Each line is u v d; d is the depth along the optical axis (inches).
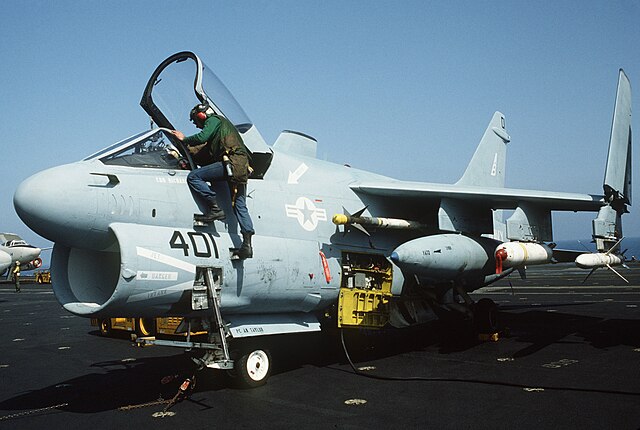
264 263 268.7
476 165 491.5
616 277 1223.5
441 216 347.9
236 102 300.5
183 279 237.1
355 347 372.5
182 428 201.6
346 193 339.6
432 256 309.9
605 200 348.8
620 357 300.7
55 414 226.7
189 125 284.5
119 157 248.7
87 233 230.1
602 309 542.3
